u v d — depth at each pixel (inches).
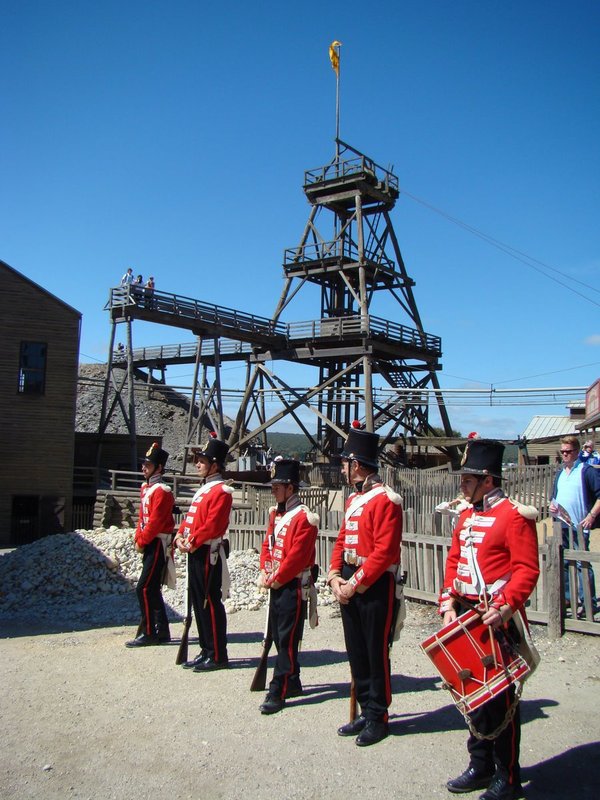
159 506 354.6
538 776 204.2
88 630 402.6
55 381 1035.9
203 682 294.4
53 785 205.0
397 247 1488.7
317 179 1437.0
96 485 1080.8
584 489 358.0
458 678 189.2
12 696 278.7
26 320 1029.2
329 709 260.8
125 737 237.5
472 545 201.8
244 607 442.9
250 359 1481.3
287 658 264.7
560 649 316.5
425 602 414.9
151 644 358.3
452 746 225.8
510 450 2228.1
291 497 279.9
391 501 235.3
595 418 852.6
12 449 1013.8
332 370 1569.9
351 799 193.9
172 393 2279.8
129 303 1163.9
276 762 216.8
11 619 440.8
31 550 565.6
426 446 1482.5
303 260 1457.9
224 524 315.6
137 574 527.2
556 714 246.2
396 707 259.9
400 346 1435.8
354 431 248.8
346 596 231.1
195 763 217.5
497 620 186.5
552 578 334.3
